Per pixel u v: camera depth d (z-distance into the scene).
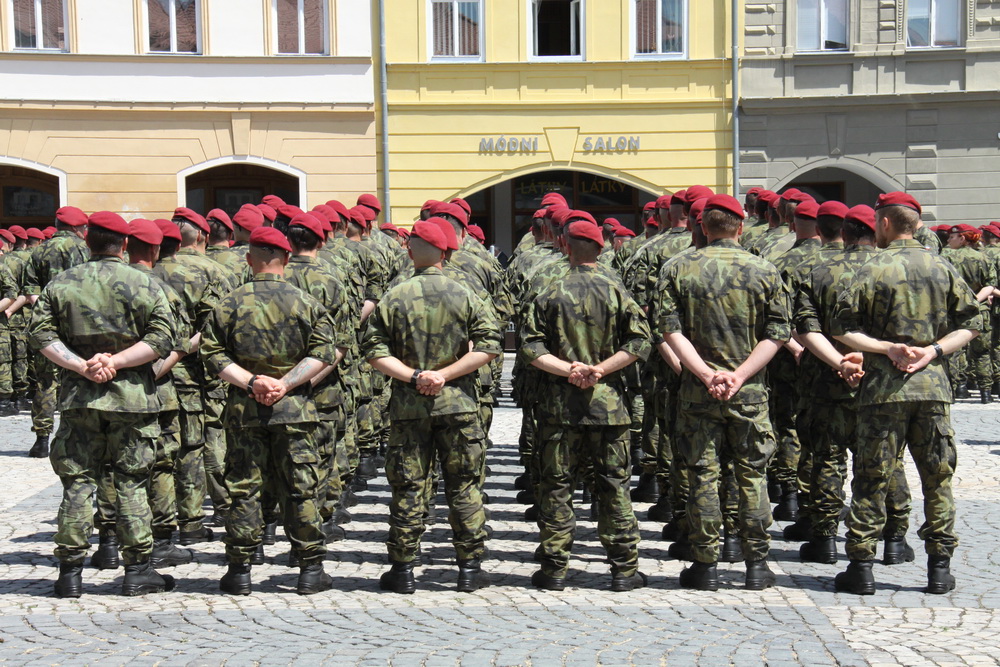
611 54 23.27
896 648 5.88
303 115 22.84
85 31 22.19
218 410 8.79
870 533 6.93
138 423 6.88
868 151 23.33
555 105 23.25
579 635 6.15
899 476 7.72
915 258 6.88
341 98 22.89
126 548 6.98
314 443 7.05
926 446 6.87
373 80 22.98
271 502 8.16
